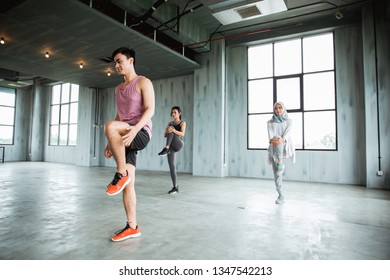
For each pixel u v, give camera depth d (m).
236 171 6.66
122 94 1.76
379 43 4.87
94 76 7.77
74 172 6.92
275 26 6.09
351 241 1.78
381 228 2.10
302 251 1.59
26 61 6.32
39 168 8.17
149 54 5.89
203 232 1.95
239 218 2.38
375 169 4.77
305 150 5.81
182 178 6.00
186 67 6.91
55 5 3.85
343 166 5.39
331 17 5.52
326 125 5.65
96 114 9.70
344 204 3.13
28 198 3.24
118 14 4.93
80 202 3.02
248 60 6.69
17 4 3.83
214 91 6.79
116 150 1.54
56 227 2.03
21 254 1.50
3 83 11.15
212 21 5.99
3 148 11.01
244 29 6.34
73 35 4.85
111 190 1.50
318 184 5.22
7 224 2.10
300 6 5.25
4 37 4.93
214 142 6.70
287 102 6.12
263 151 6.35
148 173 7.01
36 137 12.36
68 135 11.31
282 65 6.23
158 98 8.30
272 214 2.56
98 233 1.89
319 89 5.77
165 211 2.63
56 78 8.02
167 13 5.10
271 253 1.56
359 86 5.33
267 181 5.55
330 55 5.69
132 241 1.74
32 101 12.51
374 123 4.84
